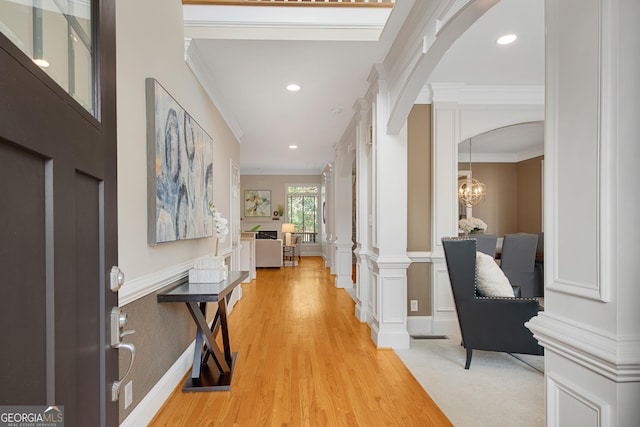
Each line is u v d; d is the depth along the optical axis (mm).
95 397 852
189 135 2729
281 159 8531
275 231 11414
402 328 3291
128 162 1841
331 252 7941
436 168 3756
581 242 951
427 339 3570
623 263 857
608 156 873
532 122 3953
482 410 2182
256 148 7012
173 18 2514
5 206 532
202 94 3293
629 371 831
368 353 3156
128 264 1832
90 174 829
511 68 3379
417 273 3811
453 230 3766
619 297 850
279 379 2621
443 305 3787
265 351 3199
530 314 2623
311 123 5090
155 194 2080
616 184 860
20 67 557
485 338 2736
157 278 2166
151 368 2107
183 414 2135
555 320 1043
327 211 9039
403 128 3287
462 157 8211
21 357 570
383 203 3299
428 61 2324
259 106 4281
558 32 1042
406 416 2111
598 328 897
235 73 3344
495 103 3904
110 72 956
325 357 3057
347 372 2746
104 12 919
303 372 2746
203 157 3143
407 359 3018
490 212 8227
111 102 963
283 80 3512
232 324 4059
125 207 1805
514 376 2684
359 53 2988
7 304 537
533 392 2424
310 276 7590
